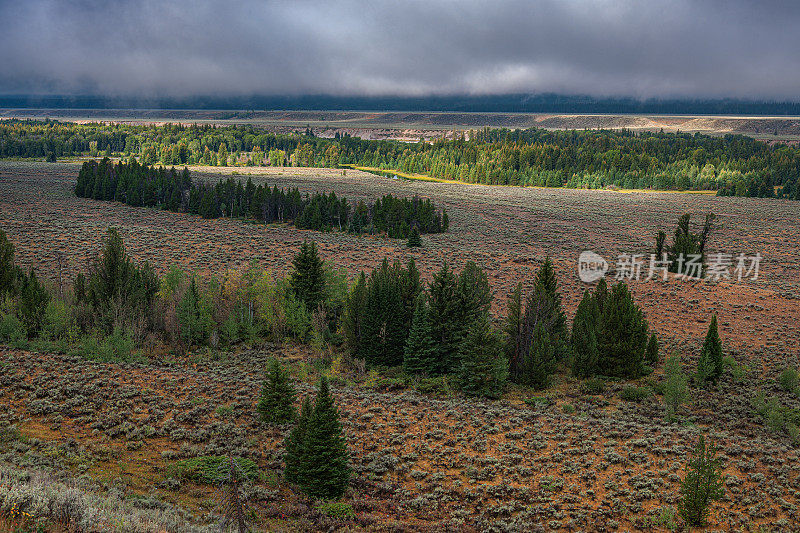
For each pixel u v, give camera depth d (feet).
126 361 156.56
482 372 154.61
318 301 201.57
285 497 90.68
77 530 57.06
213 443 105.70
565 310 231.09
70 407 115.03
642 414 140.15
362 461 107.04
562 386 162.40
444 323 171.63
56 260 270.46
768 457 110.42
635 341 165.89
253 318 198.18
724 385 158.51
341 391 147.74
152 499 79.41
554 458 110.73
